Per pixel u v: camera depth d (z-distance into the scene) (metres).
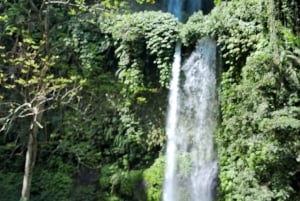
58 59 12.84
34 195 12.85
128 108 12.60
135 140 12.33
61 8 13.58
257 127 9.12
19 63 11.20
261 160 9.06
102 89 12.80
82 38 13.29
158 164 11.75
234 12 11.16
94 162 12.72
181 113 11.88
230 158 10.42
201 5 15.37
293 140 8.52
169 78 12.05
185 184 11.21
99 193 12.34
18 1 13.40
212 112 11.26
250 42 10.65
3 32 12.79
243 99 9.59
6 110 12.93
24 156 13.41
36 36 12.66
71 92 11.31
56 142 12.37
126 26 12.59
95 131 12.88
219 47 11.39
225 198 10.17
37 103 10.55
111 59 13.22
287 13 10.18
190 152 11.48
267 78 9.13
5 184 12.99
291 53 9.42
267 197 8.77
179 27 12.30
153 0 10.87
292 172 8.78
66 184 12.74
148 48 12.32
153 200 11.32
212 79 11.45
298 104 9.14
